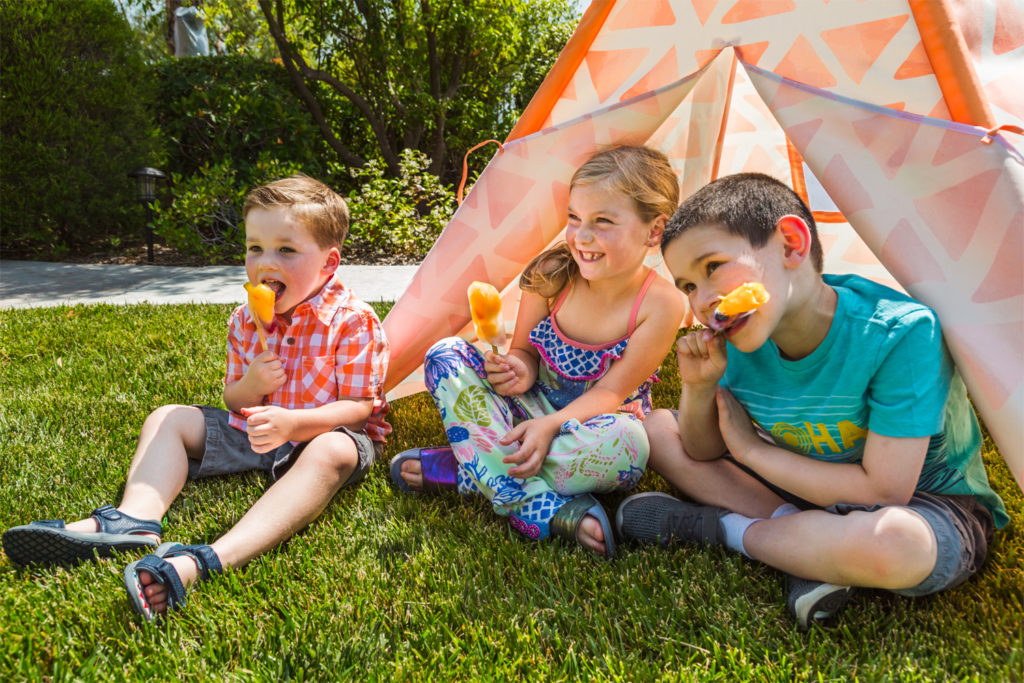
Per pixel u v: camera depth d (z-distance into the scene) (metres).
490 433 2.09
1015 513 2.02
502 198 2.34
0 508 2.09
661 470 2.14
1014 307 1.61
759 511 1.96
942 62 1.73
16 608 1.61
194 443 2.23
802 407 1.77
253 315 2.20
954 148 1.70
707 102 2.69
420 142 10.09
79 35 7.13
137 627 1.56
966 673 1.42
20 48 6.78
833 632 1.57
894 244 1.77
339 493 2.23
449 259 2.45
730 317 1.54
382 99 9.42
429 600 1.67
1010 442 1.60
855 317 1.67
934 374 1.60
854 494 1.67
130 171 7.33
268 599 1.66
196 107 8.55
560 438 2.04
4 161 6.75
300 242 2.21
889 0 1.79
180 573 1.67
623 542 2.02
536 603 1.67
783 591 1.69
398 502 2.15
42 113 6.84
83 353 3.68
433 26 9.05
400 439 2.63
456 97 10.02
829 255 3.29
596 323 2.23
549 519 1.97
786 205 1.63
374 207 7.85
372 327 2.34
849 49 1.84
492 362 2.13
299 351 2.30
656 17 2.08
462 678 1.43
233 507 2.09
